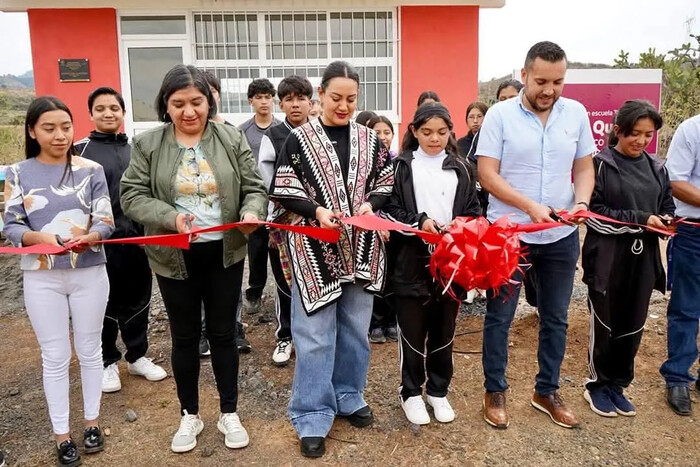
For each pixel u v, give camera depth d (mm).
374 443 2830
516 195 2744
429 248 2779
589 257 3006
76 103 7883
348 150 2689
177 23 7805
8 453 2807
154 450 2805
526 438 2865
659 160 3178
